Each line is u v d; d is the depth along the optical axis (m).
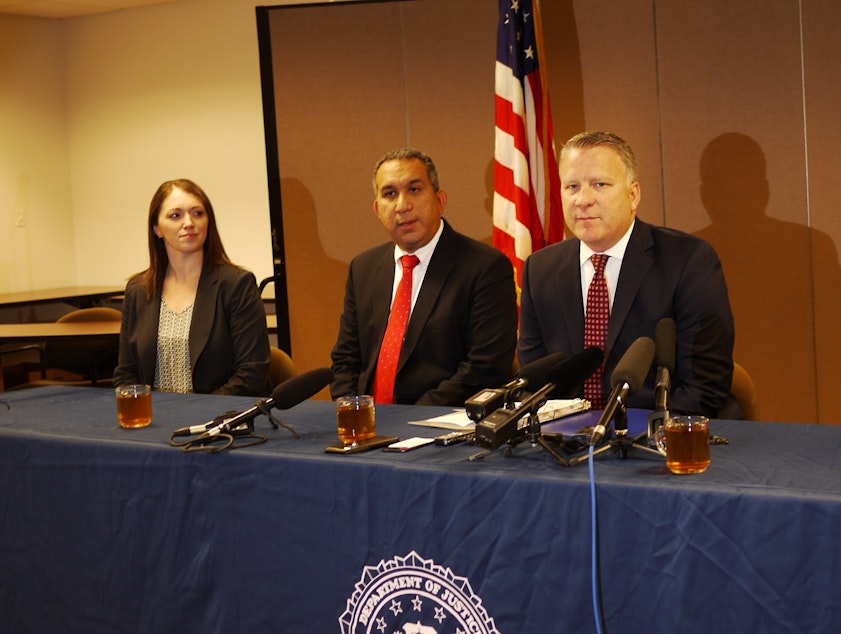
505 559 1.59
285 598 1.83
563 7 4.50
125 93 7.04
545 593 1.56
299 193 5.07
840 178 4.11
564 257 2.54
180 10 6.70
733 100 4.25
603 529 1.51
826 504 1.37
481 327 2.81
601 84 4.48
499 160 4.08
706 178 4.34
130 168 7.10
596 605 1.51
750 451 1.68
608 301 2.45
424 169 2.89
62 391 2.73
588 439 1.68
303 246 5.10
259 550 1.85
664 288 2.38
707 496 1.43
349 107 4.94
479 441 1.68
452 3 4.70
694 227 4.39
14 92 7.07
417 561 1.68
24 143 7.14
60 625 2.13
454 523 1.63
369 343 2.91
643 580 1.48
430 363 2.82
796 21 4.11
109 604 2.05
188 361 3.02
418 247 2.89
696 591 1.45
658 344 1.86
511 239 4.06
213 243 3.11
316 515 1.78
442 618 1.66
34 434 2.13
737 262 4.33
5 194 7.05
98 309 4.95
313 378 2.07
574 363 1.77
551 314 2.52
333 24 4.91
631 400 2.35
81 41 7.18
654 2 4.34
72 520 2.08
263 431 2.07
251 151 6.54
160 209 3.05
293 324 5.16
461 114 4.77
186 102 6.77
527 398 1.72
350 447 1.83
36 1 6.62
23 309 6.88
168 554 1.96
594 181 2.39
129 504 2.00
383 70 4.87
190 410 2.36
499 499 1.59
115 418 2.29
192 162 6.80
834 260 4.16
